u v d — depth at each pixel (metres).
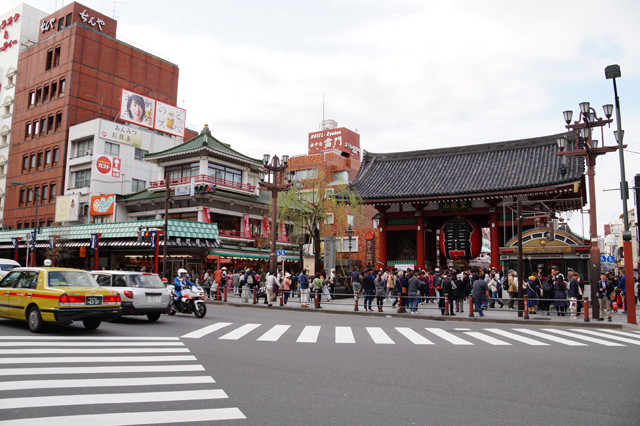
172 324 15.16
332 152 56.03
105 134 48.22
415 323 17.33
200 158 43.28
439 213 32.81
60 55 53.88
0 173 58.50
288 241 47.41
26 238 40.72
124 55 57.84
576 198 29.97
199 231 37.84
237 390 6.71
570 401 6.44
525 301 18.41
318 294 23.05
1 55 61.56
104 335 12.18
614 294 24.06
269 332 13.35
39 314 11.98
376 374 7.98
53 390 6.44
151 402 5.97
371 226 58.03
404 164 37.56
